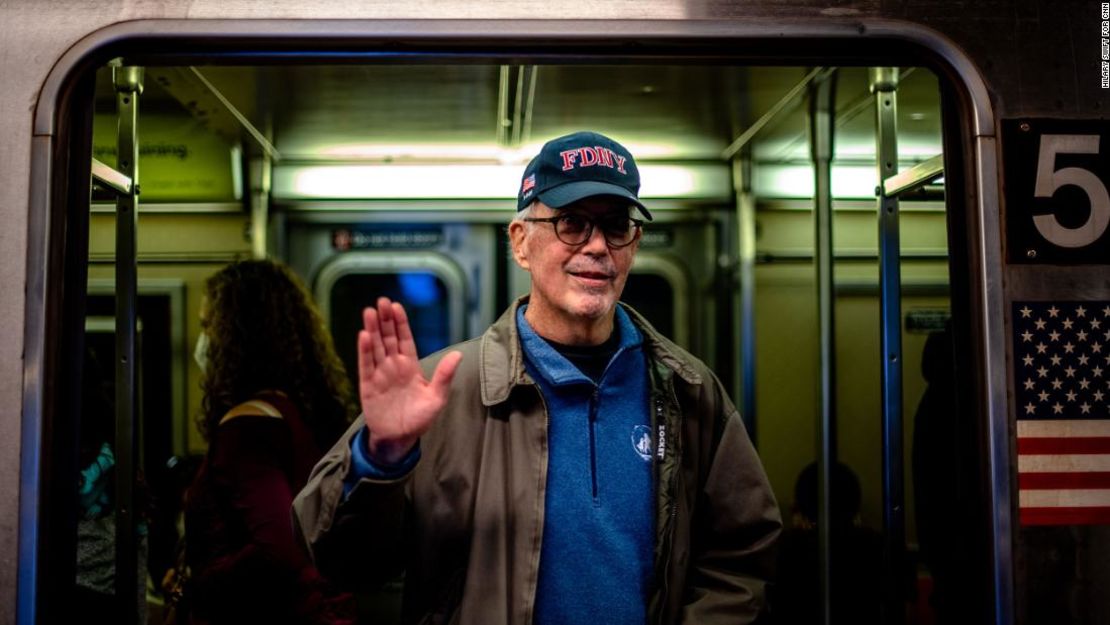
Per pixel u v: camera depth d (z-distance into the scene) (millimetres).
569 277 1850
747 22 1982
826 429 4082
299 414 2656
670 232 4984
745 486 1977
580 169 1853
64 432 1888
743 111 3887
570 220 1842
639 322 2053
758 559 1949
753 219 4863
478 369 1897
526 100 3697
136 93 2521
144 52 1953
